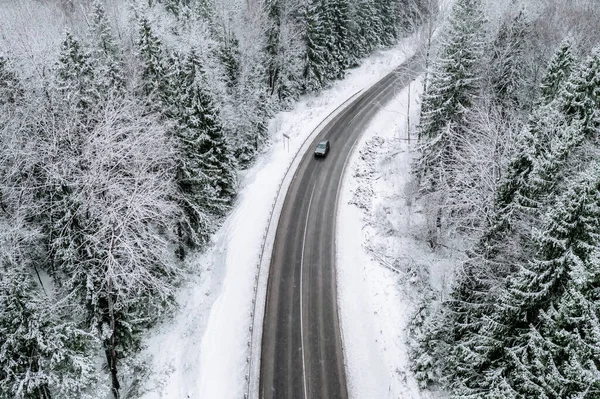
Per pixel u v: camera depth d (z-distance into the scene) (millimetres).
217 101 40969
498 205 21609
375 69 69375
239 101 46688
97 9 38750
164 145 28234
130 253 20703
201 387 25359
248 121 46219
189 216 33438
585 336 13234
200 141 32688
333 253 34500
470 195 26609
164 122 30328
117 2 49344
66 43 30344
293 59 59438
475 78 30812
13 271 18375
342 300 30672
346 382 25547
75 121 21734
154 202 23875
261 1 54438
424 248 34062
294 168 44906
